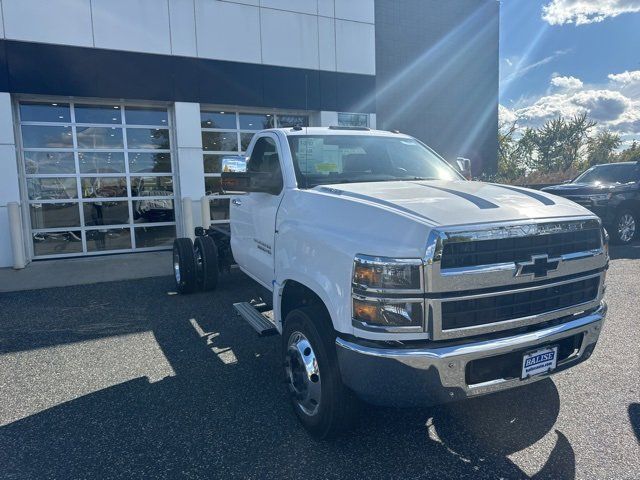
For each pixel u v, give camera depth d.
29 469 2.88
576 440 3.06
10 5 9.61
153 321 5.79
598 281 3.08
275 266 3.75
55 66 10.01
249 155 4.94
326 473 2.78
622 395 3.64
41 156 10.61
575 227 2.86
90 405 3.67
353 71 13.08
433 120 15.94
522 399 3.62
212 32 11.35
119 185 11.30
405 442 3.09
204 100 11.41
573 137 31.98
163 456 2.98
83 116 10.91
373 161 4.32
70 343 5.05
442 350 2.49
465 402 3.59
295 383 3.27
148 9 10.70
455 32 15.95
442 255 2.46
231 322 5.69
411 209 2.73
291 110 12.78
